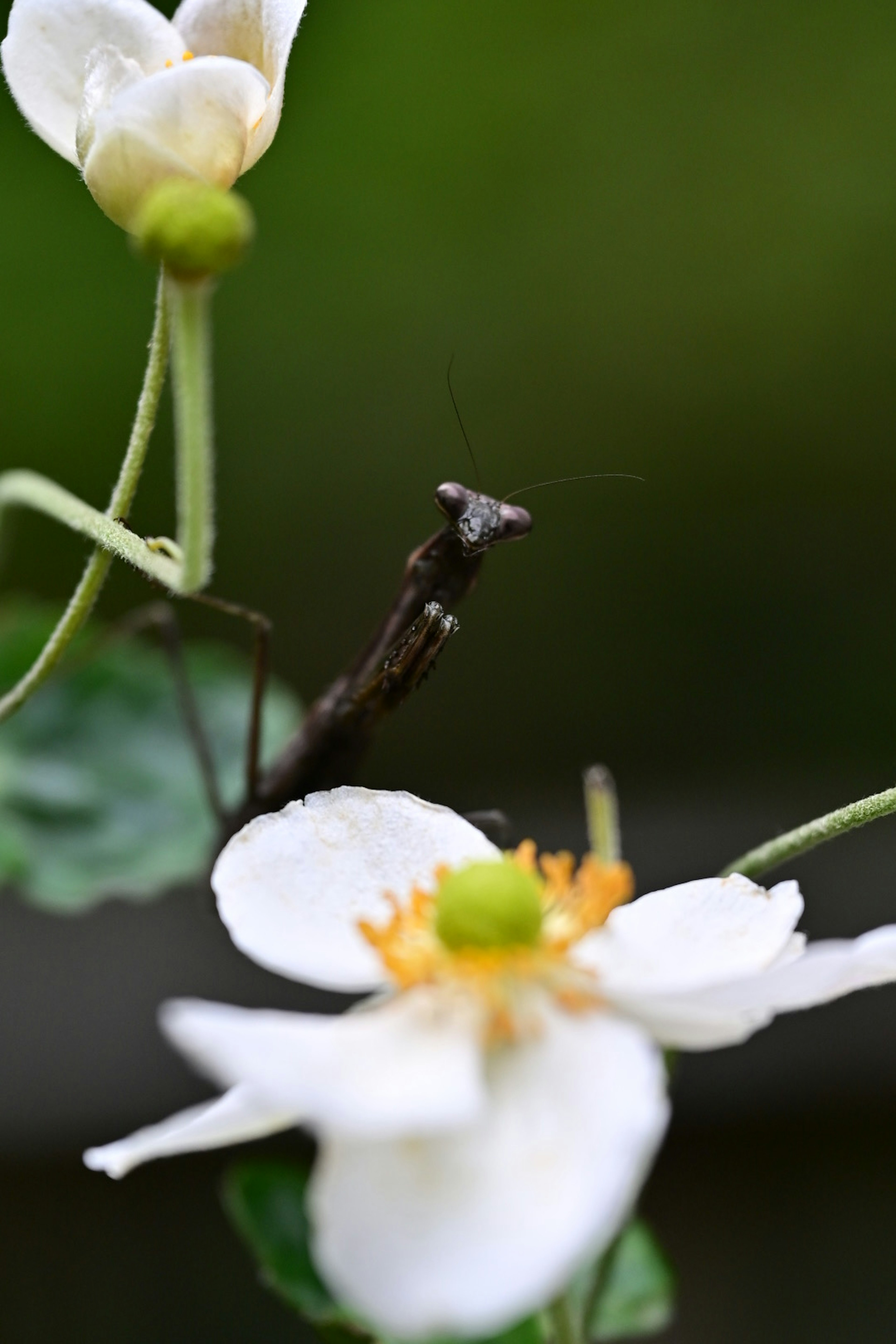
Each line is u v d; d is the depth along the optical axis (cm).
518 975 30
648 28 67
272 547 63
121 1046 48
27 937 51
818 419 65
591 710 63
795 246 65
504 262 65
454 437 64
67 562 61
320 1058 28
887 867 53
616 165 66
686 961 30
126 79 32
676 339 65
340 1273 28
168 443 61
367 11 66
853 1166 47
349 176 65
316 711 39
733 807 58
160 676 45
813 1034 49
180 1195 45
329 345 65
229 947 40
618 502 65
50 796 43
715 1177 47
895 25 66
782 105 66
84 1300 43
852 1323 43
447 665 63
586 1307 32
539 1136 28
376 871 30
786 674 63
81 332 62
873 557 64
